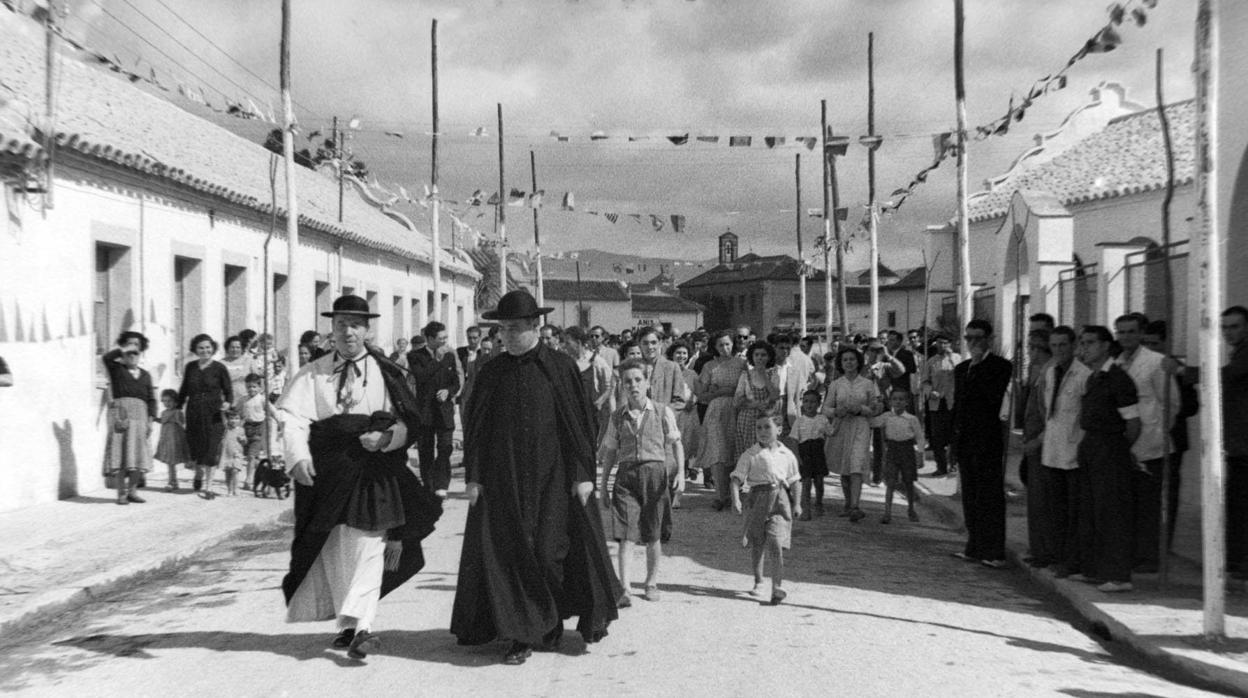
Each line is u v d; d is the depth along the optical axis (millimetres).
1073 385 8641
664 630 7027
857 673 6066
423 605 7711
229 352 14141
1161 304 12680
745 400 12148
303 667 6191
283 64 15438
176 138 19375
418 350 13688
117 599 8273
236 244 18484
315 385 6512
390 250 29000
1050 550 8820
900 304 66125
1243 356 7941
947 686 5859
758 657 6383
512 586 6254
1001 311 20234
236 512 11930
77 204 13195
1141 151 21922
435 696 5641
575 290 99375
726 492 12492
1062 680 6051
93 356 13539
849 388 12070
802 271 36469
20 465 12016
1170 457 8539
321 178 32438
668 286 111938
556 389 6512
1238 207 10258
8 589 8109
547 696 5625
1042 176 24250
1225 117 10383
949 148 14984
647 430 7836
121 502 12375
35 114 12297
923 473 16078
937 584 8695
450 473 14992
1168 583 8242
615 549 10195
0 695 5805
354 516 6246
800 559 9633
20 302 11984
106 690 5832
